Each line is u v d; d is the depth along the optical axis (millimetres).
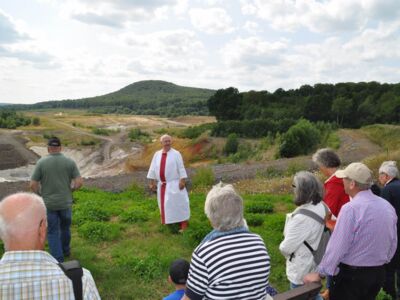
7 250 2457
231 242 3145
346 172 4391
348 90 121188
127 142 109375
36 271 2330
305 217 4395
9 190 20438
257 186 19266
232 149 59844
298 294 3969
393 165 6156
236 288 3045
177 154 10078
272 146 53500
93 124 174625
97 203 13188
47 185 7551
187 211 10148
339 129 73562
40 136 119938
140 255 8438
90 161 83062
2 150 89812
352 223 4152
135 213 11359
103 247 9055
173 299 4164
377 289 4391
